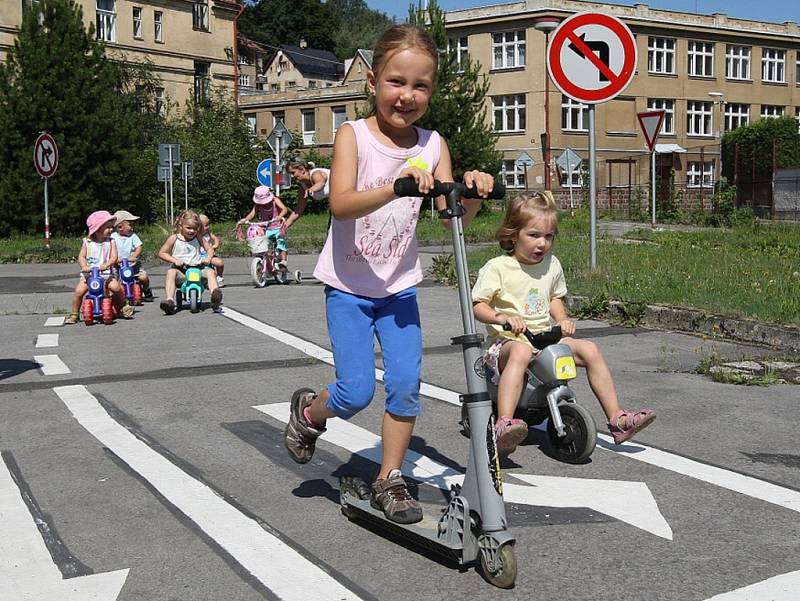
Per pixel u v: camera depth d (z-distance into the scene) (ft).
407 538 12.78
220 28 184.96
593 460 17.20
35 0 94.53
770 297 32.94
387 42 12.87
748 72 199.72
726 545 13.01
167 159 92.17
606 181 176.86
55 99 93.30
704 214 108.17
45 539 13.46
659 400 21.54
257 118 222.48
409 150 13.41
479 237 89.25
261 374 25.49
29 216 92.22
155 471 16.66
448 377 24.52
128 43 167.22
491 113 177.99
